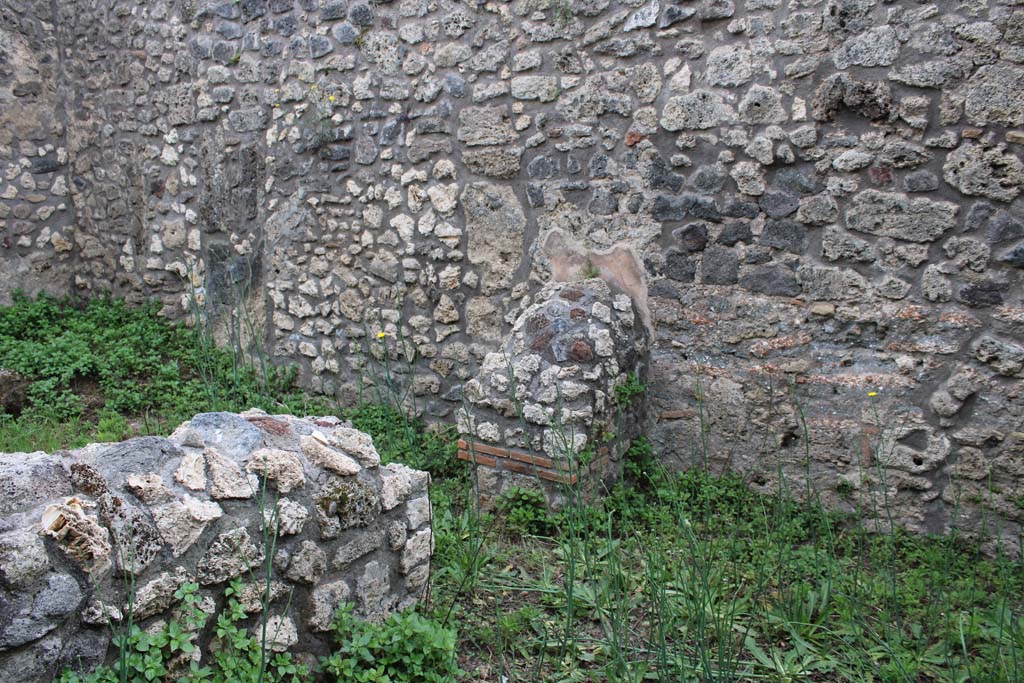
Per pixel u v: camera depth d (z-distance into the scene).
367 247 5.30
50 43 6.96
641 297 4.29
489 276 4.80
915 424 3.64
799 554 3.42
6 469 1.83
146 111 6.45
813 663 2.68
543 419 3.74
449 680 2.42
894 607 2.90
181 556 2.04
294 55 5.46
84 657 1.85
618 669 2.55
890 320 3.68
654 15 4.10
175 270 6.48
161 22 6.19
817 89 3.72
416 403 5.19
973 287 3.49
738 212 3.99
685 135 4.08
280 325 5.82
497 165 4.68
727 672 2.46
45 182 7.04
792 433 3.95
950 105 3.46
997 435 3.48
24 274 6.96
